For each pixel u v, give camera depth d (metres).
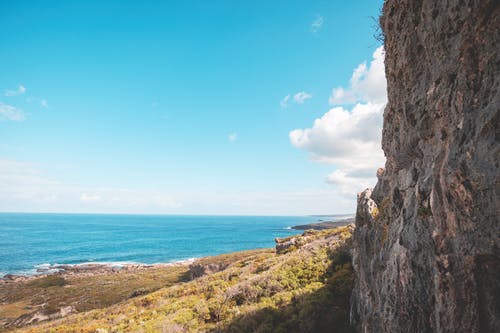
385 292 6.60
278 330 10.59
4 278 60.88
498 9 3.68
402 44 7.17
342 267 14.81
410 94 6.75
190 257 91.88
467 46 4.20
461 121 4.16
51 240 137.25
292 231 190.88
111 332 15.95
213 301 15.80
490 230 3.42
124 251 104.56
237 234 171.88
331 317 10.57
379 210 9.50
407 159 7.18
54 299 41.09
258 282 16.05
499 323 3.43
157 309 18.64
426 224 5.04
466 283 3.85
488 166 3.46
